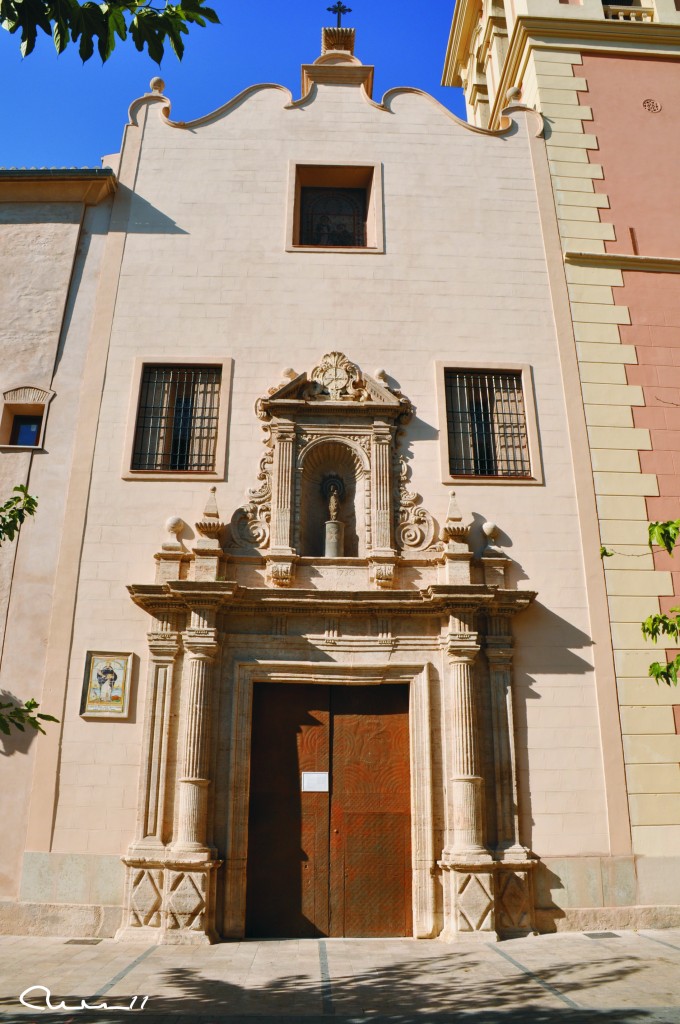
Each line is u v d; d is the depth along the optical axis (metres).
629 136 14.01
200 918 9.29
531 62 14.62
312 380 11.95
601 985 7.30
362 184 13.91
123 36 4.98
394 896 10.03
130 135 13.43
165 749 10.05
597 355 12.43
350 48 15.21
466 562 10.90
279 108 13.78
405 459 11.71
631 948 8.81
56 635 10.60
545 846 10.05
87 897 9.65
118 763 10.12
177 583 10.23
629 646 10.94
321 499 11.85
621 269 13.02
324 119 13.76
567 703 10.62
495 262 12.90
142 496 11.32
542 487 11.65
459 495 11.55
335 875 10.10
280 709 10.70
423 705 10.45
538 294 12.75
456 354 12.31
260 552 11.09
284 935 9.83
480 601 10.47
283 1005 6.77
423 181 13.40
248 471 11.52
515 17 15.58
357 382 11.91
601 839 10.12
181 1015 6.44
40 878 9.70
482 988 7.27
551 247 13.04
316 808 10.34
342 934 9.86
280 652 10.66
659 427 12.11
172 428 11.88
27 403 11.80
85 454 11.48
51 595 10.83
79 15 4.67
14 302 12.34
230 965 8.19
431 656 10.70
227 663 10.57
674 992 7.05
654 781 10.40
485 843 9.94
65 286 12.42
